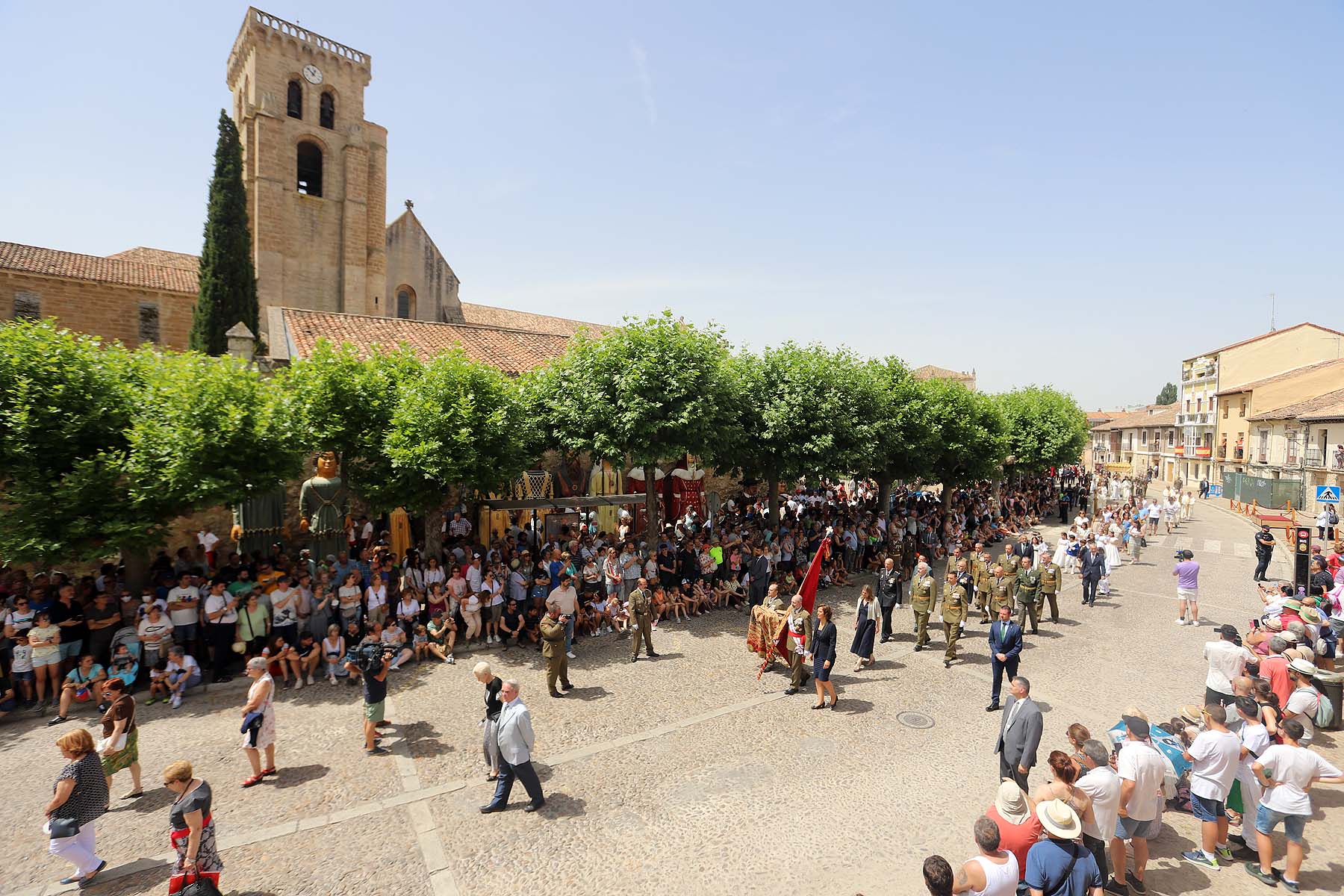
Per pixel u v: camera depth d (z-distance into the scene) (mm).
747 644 13516
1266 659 9148
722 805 7855
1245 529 30828
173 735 9648
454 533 17125
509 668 12547
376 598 12703
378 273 38906
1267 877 6480
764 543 17609
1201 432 52031
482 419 13719
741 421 19219
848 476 21750
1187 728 7742
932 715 10461
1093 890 5223
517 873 6656
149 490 10961
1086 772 6391
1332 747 9328
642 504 21906
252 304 30469
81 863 6430
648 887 6438
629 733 9773
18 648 10258
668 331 16047
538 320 44188
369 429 13711
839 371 19797
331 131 37844
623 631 14836
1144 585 19922
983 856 5098
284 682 11586
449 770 8680
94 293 28625
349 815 7617
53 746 9320
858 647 12719
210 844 6051
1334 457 31062
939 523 24672
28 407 10508
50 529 10586
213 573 13070
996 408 29562
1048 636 14641
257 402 12281
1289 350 45375
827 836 7238
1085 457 86312
